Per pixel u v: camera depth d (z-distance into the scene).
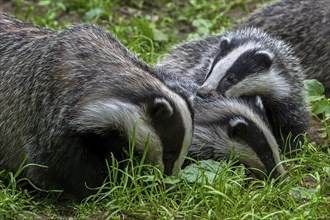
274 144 13.22
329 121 15.31
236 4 20.50
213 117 13.48
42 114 11.98
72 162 11.80
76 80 11.80
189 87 13.91
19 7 19.59
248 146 13.21
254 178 12.65
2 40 12.99
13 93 12.44
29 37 12.80
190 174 12.11
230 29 18.55
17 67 12.54
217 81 14.48
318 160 13.16
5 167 12.77
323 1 17.95
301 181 12.52
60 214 11.87
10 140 12.50
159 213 11.35
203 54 16.02
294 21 18.08
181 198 11.72
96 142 11.91
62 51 12.13
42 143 11.97
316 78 17.95
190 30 19.77
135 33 18.73
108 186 12.13
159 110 11.48
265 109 15.02
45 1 19.92
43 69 12.13
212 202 11.47
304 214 11.14
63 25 18.30
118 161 12.19
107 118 11.55
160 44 18.61
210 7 20.30
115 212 11.29
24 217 11.35
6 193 11.70
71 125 11.65
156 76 11.98
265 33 16.97
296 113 15.09
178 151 11.66
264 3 20.06
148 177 11.62
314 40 17.83
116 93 11.59
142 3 20.69
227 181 11.91
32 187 12.59
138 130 11.54
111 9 20.33
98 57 12.00
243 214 11.10
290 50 17.09
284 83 15.07
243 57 14.88
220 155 13.37
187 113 11.66
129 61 12.11
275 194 11.70
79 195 12.01
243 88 14.63
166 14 20.36
